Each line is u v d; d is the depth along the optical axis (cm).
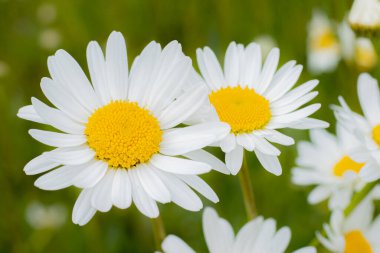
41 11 50
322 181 32
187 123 26
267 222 25
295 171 32
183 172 25
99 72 26
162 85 26
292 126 27
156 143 25
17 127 41
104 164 25
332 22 45
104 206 24
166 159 25
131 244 37
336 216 28
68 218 37
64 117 25
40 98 46
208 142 25
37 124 42
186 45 45
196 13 46
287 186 37
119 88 26
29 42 49
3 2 49
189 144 25
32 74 47
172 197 25
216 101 27
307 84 27
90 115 26
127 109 26
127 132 25
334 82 43
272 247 25
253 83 28
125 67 26
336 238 27
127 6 47
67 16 48
